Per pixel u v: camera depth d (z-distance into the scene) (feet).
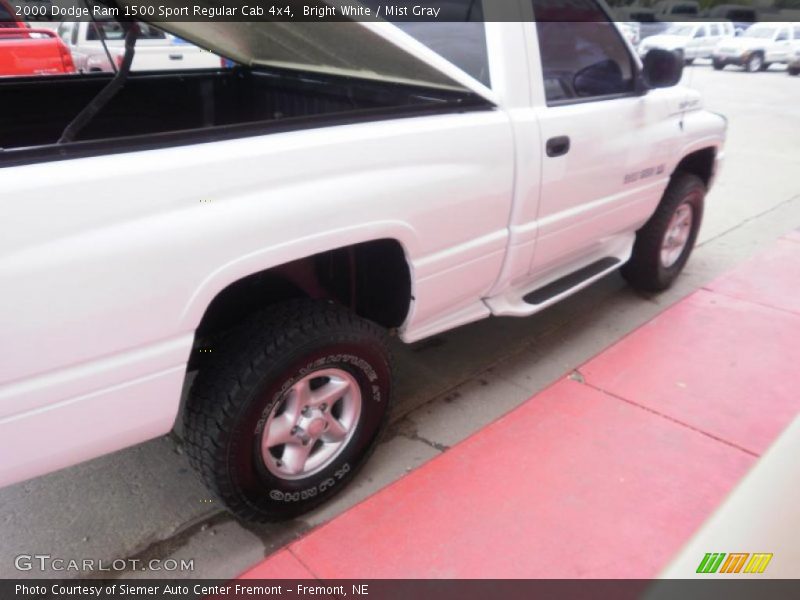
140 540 7.28
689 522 7.43
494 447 8.66
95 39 25.81
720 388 10.11
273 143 5.85
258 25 8.30
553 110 8.66
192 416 6.34
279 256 5.89
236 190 5.57
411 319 7.79
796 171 24.47
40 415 4.99
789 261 15.46
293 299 6.91
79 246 4.77
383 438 9.01
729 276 14.56
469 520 7.44
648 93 10.66
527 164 8.21
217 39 9.53
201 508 7.76
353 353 7.04
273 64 10.41
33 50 21.67
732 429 9.10
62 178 4.70
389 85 8.98
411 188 6.88
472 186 7.58
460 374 10.62
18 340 4.65
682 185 12.32
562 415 9.37
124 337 5.17
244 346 6.34
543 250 9.27
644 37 72.59
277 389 6.50
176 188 5.22
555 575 6.73
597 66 9.66
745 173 24.08
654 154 10.78
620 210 10.57
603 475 8.16
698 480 8.09
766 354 11.13
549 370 10.76
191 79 10.36
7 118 8.76
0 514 7.58
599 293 13.70
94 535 7.34
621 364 10.76
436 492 7.86
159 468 8.39
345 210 6.29
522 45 8.15
